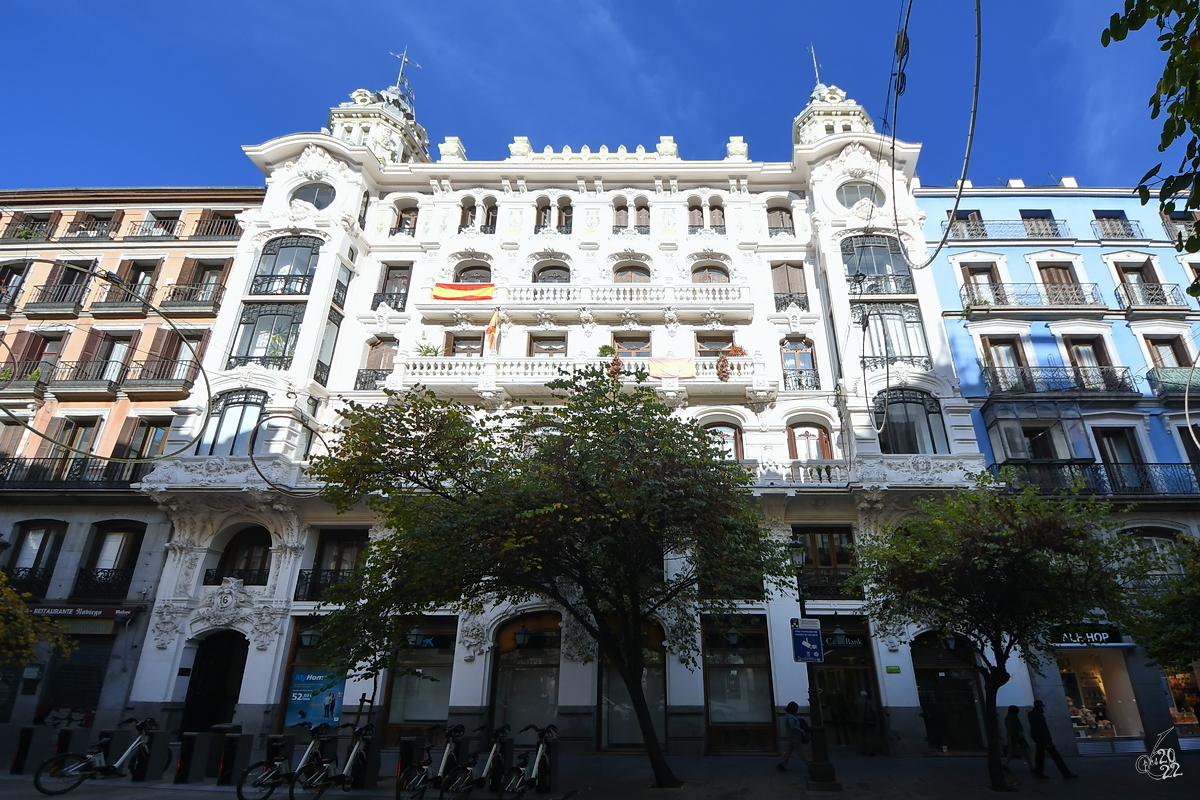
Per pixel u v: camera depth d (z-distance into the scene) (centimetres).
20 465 2314
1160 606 1483
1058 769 1573
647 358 2344
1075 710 1962
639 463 1327
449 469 1417
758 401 2303
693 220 2825
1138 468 2155
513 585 1448
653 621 1981
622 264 2706
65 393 2452
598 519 1303
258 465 2114
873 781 1437
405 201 2889
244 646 2253
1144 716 1870
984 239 2580
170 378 2450
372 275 2705
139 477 2283
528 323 2522
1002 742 1862
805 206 2759
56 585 2152
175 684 2000
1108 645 1925
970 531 1353
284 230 2597
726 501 1395
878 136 2680
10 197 2881
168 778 1430
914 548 1398
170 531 2197
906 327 2358
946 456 2059
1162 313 2406
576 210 2809
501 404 2294
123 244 2780
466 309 2498
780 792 1298
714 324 2480
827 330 2470
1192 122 670
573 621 1980
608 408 1445
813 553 2086
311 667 2044
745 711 1930
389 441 1402
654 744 1353
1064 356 2388
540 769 1270
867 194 2639
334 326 2533
